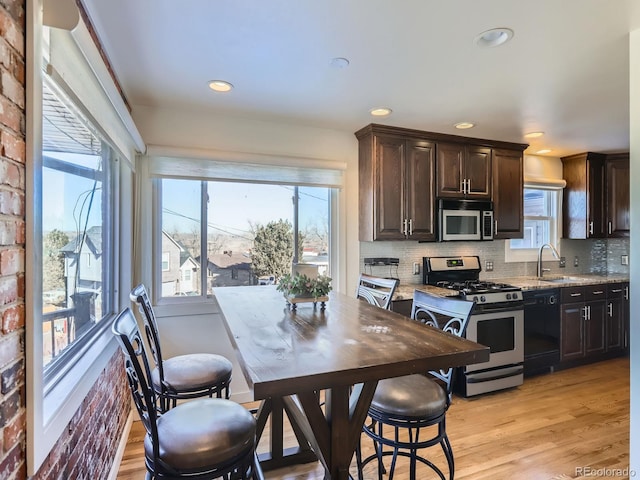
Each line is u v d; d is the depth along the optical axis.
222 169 2.92
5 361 0.86
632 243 1.75
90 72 1.42
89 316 1.92
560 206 4.42
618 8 1.53
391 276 3.56
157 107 2.73
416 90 2.40
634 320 1.74
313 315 1.74
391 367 1.12
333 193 3.35
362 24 1.66
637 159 1.73
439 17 1.60
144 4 1.51
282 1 1.49
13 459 0.88
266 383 0.98
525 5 1.52
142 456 2.21
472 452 2.22
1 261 0.85
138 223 2.68
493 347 3.08
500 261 4.10
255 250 3.12
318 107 2.71
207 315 2.91
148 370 1.46
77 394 1.34
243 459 1.30
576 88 2.35
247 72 2.14
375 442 1.91
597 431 2.47
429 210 3.33
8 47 0.88
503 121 3.01
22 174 0.94
